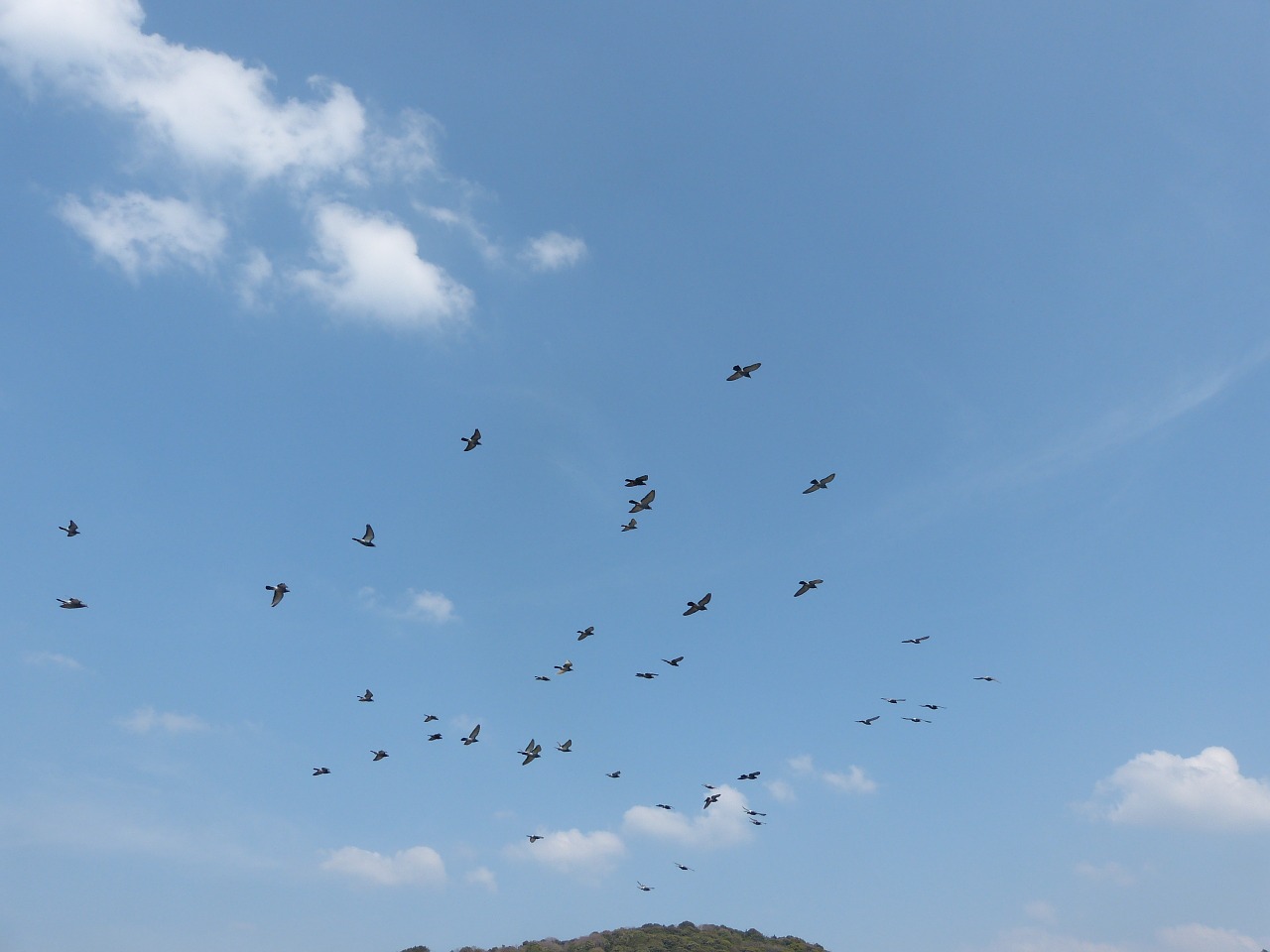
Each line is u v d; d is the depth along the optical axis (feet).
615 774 323.57
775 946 410.72
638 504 235.40
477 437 227.61
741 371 219.82
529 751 269.03
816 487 228.84
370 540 221.87
